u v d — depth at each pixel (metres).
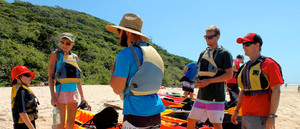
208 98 3.24
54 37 34.50
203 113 3.36
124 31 2.34
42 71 22.80
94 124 3.89
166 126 4.11
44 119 5.96
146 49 2.21
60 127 3.54
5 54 22.89
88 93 13.66
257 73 2.84
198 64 3.54
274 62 2.79
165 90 20.12
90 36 52.28
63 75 3.51
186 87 7.45
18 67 3.26
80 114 4.81
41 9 63.12
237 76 3.20
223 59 3.18
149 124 2.19
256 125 2.82
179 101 7.64
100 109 8.00
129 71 2.14
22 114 3.10
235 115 3.45
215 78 3.13
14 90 3.24
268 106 2.81
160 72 2.26
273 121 2.66
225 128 4.73
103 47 46.59
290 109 8.97
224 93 3.30
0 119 5.78
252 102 2.89
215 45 3.31
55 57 3.55
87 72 28.97
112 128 3.79
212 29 3.26
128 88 2.15
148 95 2.20
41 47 31.98
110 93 14.20
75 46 35.94
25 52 26.31
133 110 2.14
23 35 33.50
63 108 3.56
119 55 2.15
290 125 6.32
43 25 44.69
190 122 3.49
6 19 40.66
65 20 60.97
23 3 64.06
